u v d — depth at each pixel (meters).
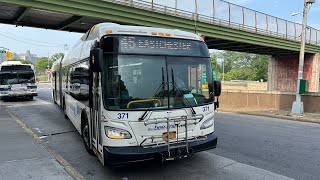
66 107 12.70
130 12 17.66
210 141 6.20
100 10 16.44
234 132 10.80
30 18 18.44
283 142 9.09
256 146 8.49
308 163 6.84
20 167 6.05
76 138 9.52
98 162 6.91
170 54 5.98
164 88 5.78
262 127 12.12
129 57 5.61
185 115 5.93
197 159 7.07
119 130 5.42
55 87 20.05
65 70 13.09
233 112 18.02
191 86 6.12
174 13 19.86
